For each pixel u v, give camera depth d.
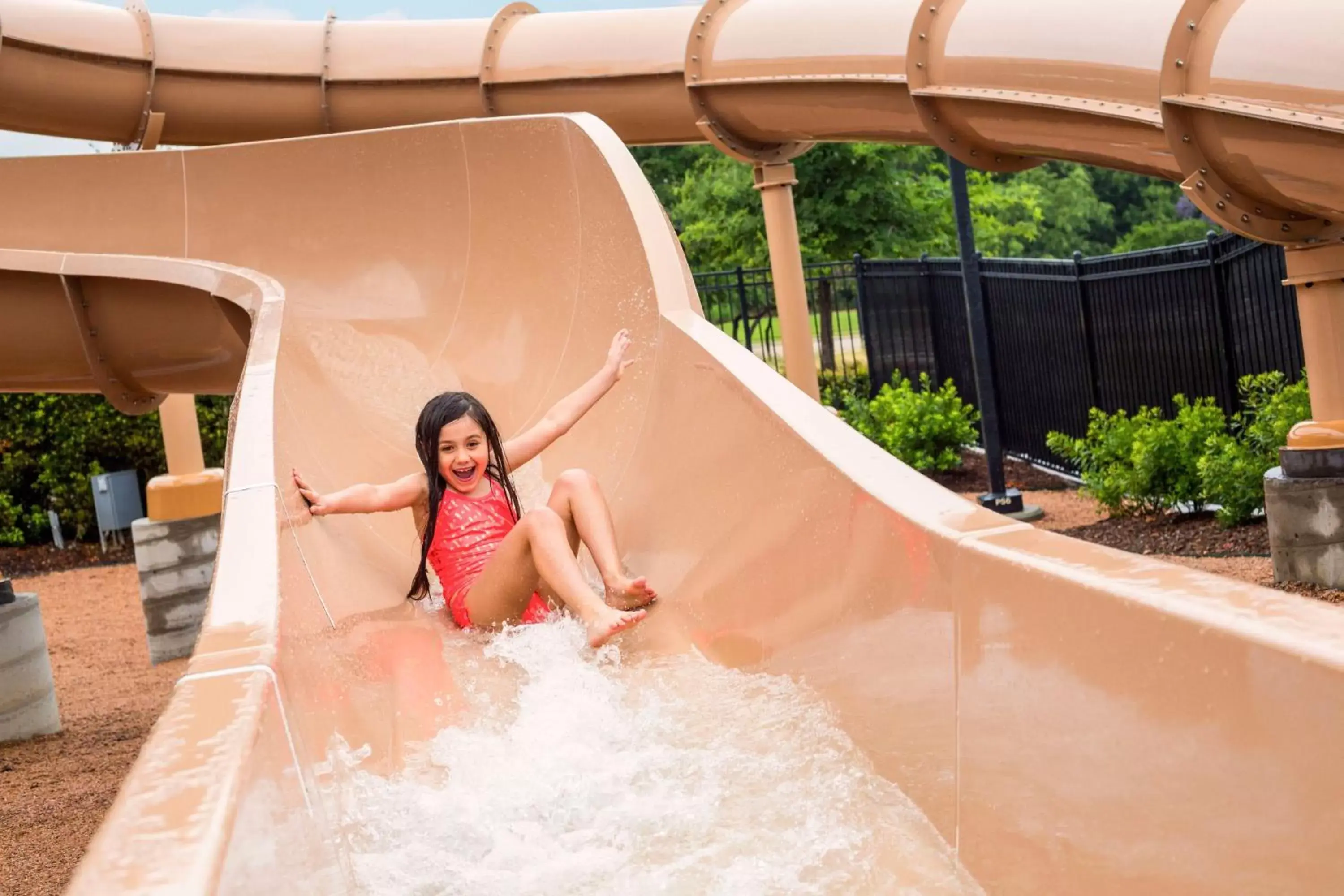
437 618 3.98
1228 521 7.85
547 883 2.25
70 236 6.88
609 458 4.66
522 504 4.73
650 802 2.55
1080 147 5.82
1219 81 4.86
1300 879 1.59
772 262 8.65
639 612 3.58
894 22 6.89
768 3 7.86
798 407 3.57
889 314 14.62
